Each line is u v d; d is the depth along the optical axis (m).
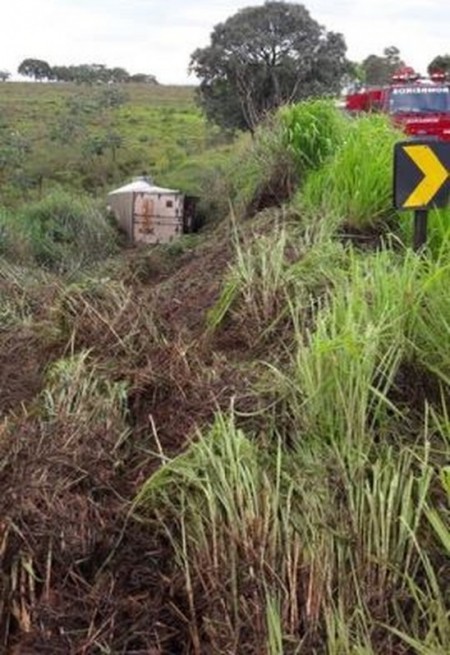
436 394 3.26
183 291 5.92
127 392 3.71
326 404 3.08
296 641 2.40
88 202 16.22
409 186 4.05
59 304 4.98
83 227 13.65
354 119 8.69
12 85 51.56
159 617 2.60
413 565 2.56
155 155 27.44
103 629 2.56
